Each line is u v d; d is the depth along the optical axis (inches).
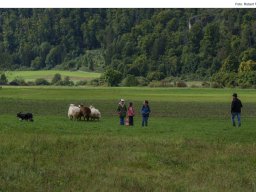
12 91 5689.0
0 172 702.5
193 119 2174.0
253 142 1266.0
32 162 809.5
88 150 975.6
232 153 1012.5
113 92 5703.7
